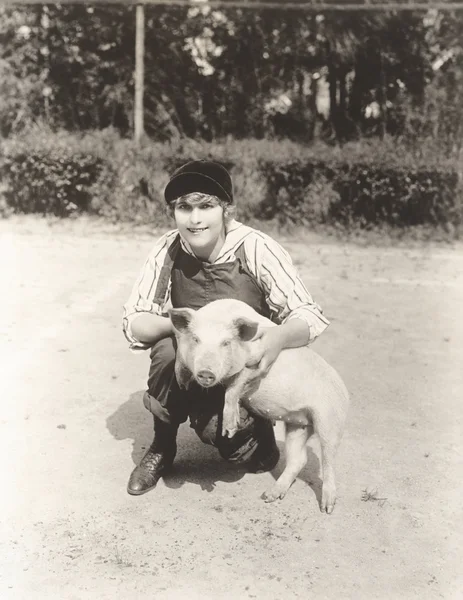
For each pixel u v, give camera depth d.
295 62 19.05
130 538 3.05
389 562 2.91
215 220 3.18
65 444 3.98
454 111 16.14
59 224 13.63
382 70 18.23
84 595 2.65
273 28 18.84
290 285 3.30
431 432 4.30
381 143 14.47
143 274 3.46
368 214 13.52
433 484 3.62
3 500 3.33
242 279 3.34
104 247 11.42
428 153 13.92
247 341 2.93
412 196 13.36
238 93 19.09
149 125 19.22
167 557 2.91
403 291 8.71
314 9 16.64
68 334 6.27
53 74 18.83
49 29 18.62
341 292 8.52
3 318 6.77
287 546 3.01
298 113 19.02
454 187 13.30
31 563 2.85
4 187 14.23
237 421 3.02
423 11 17.67
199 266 3.34
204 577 2.78
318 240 12.78
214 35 19.27
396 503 3.41
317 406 3.24
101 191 13.92
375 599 2.66
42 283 8.48
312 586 2.73
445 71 17.28
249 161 13.39
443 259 11.29
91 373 5.23
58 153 13.91
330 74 18.92
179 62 19.22
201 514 3.27
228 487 3.54
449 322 7.20
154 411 3.43
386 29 17.83
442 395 4.97
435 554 2.98
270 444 3.69
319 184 13.34
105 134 14.68
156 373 3.34
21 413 4.40
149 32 18.84
